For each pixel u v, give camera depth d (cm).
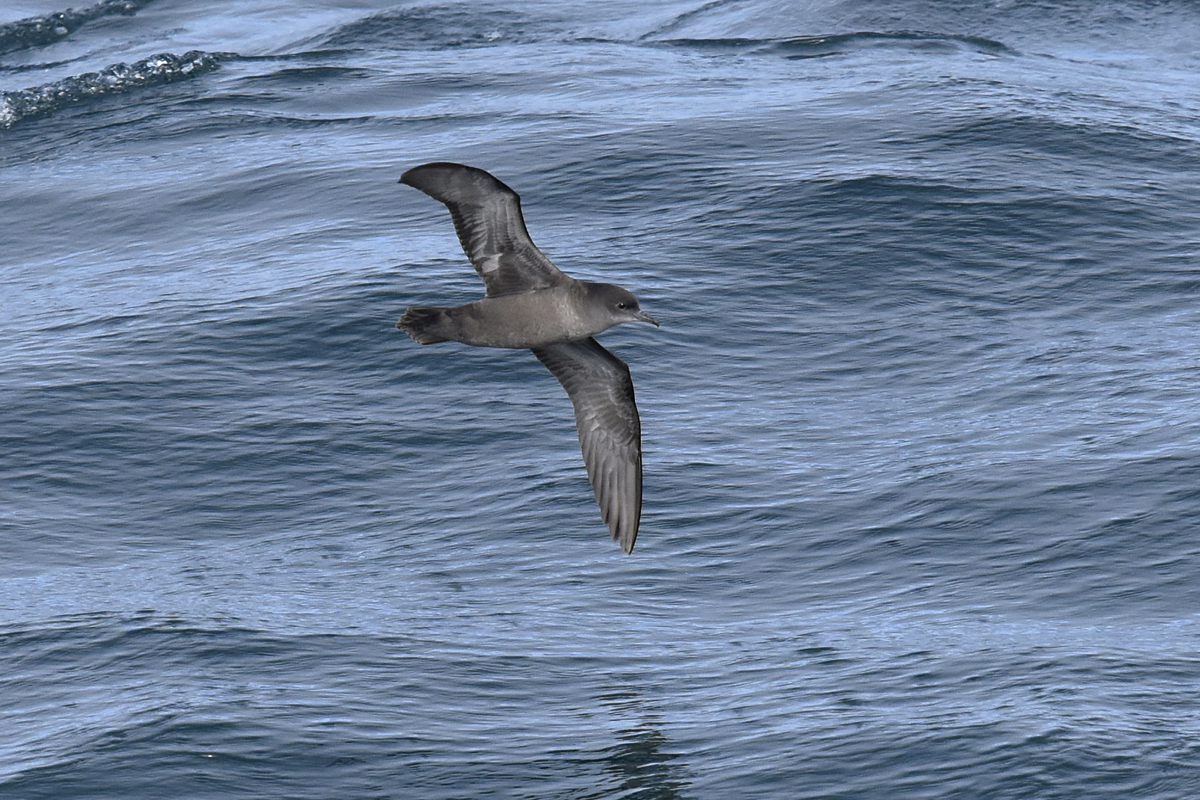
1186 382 2111
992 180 2742
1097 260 2497
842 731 1388
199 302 2438
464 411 2117
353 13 4444
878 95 3216
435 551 1816
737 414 2095
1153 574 1653
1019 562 1702
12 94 3606
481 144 3023
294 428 2094
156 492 1983
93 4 4562
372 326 2309
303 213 2792
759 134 2995
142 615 1680
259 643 1602
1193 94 3406
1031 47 3844
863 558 1738
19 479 2008
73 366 2259
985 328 2320
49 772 1383
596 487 1125
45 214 2938
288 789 1349
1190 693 1423
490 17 4278
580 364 1119
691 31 4081
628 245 2562
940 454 1952
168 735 1423
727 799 1309
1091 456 1909
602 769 1359
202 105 3469
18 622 1684
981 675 1470
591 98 3344
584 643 1590
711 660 1543
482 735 1422
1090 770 1310
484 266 1032
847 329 2319
